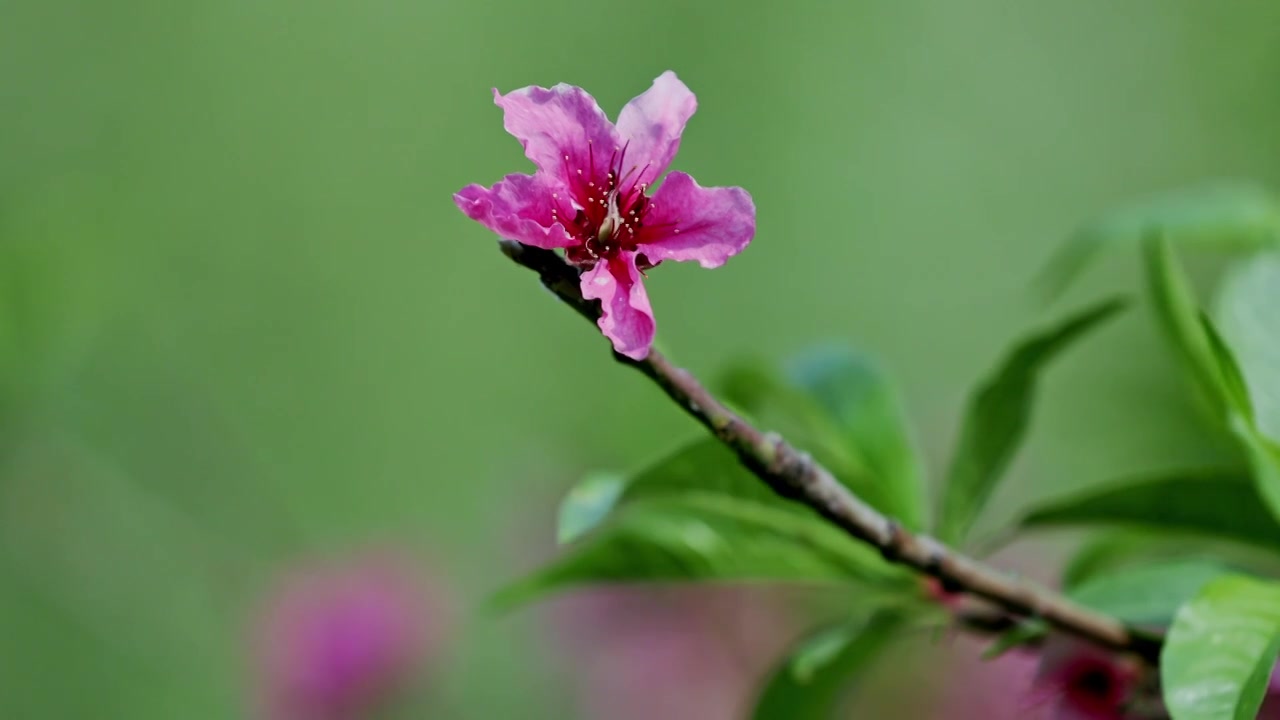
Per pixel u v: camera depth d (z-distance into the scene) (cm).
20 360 99
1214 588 52
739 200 52
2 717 112
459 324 152
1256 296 57
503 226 51
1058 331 57
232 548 118
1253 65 87
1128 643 55
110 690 114
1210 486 57
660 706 101
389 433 149
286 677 111
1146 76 135
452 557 117
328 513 145
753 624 99
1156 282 58
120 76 155
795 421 61
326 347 152
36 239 101
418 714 111
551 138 52
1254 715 51
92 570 110
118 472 111
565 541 55
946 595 57
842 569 57
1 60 151
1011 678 68
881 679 78
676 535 58
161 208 153
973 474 58
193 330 148
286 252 155
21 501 105
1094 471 76
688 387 52
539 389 143
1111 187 147
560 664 105
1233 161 90
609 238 52
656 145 52
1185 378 58
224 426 125
